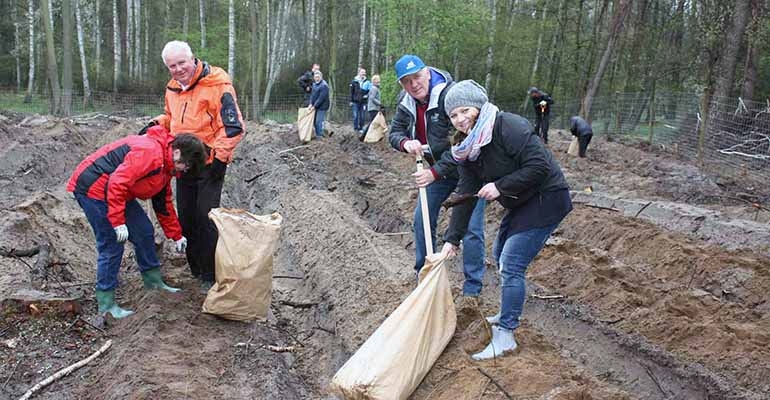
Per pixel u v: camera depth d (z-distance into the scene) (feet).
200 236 18.85
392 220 30.96
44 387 14.65
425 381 15.25
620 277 23.18
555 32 102.68
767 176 43.52
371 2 84.28
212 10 126.11
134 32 123.54
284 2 109.19
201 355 16.26
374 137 54.29
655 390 16.58
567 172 42.96
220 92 18.10
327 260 25.29
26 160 37.22
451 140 15.57
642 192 36.63
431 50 88.22
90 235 26.30
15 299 17.13
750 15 66.08
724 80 62.90
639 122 85.87
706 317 19.99
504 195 14.12
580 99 92.79
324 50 114.21
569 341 19.17
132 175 16.08
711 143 51.98
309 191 34.86
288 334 19.71
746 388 16.28
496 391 14.38
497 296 21.62
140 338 16.29
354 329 19.33
